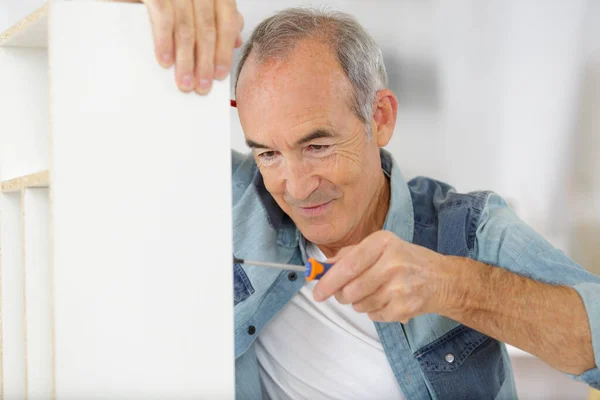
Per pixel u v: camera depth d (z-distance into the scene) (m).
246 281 1.40
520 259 1.27
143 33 0.82
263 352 1.41
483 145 2.15
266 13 2.11
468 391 1.33
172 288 0.85
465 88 2.13
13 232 1.05
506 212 1.40
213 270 0.86
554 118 2.11
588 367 1.09
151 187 0.84
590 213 2.12
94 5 0.80
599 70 2.08
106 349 0.83
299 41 1.17
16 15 1.95
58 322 0.81
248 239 1.45
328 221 1.26
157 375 0.85
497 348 1.38
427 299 1.06
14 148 1.05
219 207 0.86
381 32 2.11
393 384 1.35
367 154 1.26
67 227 0.81
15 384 1.05
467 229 1.36
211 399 0.87
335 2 2.07
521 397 2.11
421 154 2.15
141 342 0.84
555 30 2.08
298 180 1.19
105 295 0.83
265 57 1.17
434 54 2.13
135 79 0.82
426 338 1.33
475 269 1.11
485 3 2.10
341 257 1.06
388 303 1.04
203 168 0.85
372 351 1.35
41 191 0.95
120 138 0.82
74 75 0.80
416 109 2.14
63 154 0.80
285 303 1.38
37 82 1.07
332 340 1.36
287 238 1.43
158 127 0.83
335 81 1.18
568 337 1.08
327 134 1.17
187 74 0.83
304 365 1.37
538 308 1.09
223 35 0.85
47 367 0.95
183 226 0.85
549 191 2.14
